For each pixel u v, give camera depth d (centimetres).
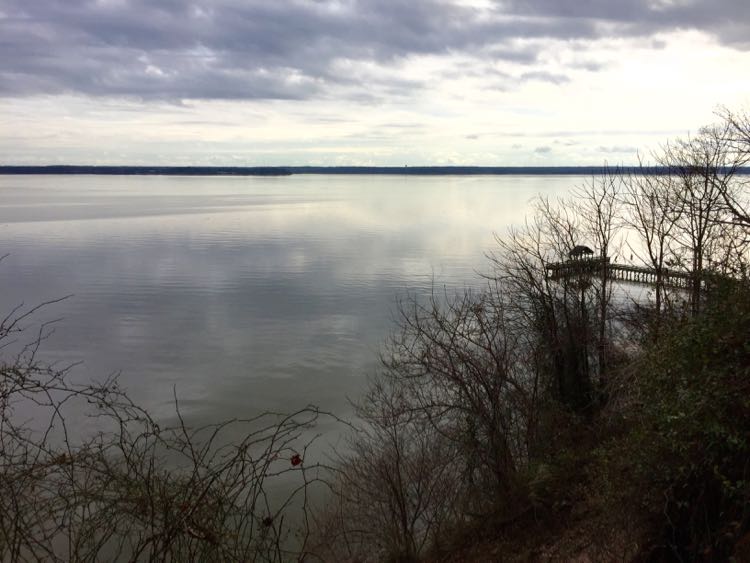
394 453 1412
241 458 555
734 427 609
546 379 1638
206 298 4622
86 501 503
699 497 645
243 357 3161
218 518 526
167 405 2489
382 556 1231
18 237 8031
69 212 12175
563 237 2342
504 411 1441
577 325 1712
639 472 727
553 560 948
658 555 715
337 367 2962
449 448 1408
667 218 1866
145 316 4062
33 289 4875
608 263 2041
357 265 5997
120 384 2738
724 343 660
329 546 1071
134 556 493
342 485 1412
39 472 504
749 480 613
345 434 2036
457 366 1447
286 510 1466
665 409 682
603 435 1252
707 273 832
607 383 1424
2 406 557
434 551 1247
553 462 1255
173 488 570
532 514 1158
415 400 1753
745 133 1652
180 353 3253
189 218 11231
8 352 3158
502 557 1093
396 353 2319
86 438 1939
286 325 3784
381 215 12119
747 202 1552
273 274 5597
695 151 2034
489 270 5178
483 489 1349
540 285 1745
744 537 604
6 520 530
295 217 11719
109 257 6569
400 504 1219
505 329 1609
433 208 14238
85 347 3347
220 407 2461
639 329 1532
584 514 1030
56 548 725
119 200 16988
